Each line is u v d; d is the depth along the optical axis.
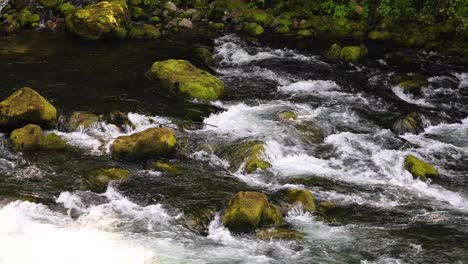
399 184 11.06
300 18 21.75
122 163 11.30
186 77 14.78
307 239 9.14
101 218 9.41
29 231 8.88
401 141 12.84
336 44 18.75
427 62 18.23
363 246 9.03
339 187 10.84
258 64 17.58
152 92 14.60
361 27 21.00
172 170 11.09
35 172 10.77
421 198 10.63
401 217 9.97
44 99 12.58
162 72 15.09
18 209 9.45
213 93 14.51
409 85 15.91
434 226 9.71
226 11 21.88
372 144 12.59
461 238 9.36
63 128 12.52
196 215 9.60
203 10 21.97
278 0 22.67
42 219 9.23
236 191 10.48
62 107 13.27
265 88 15.66
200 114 13.54
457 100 15.67
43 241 8.66
